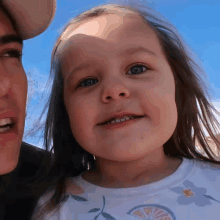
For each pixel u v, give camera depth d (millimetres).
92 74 254
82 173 286
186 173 246
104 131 238
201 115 335
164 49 289
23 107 254
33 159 314
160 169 256
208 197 222
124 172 251
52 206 243
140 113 236
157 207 216
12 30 260
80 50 259
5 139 224
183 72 317
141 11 304
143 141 229
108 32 259
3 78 235
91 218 221
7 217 249
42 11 287
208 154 310
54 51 316
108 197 234
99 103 242
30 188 270
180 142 313
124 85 236
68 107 267
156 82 245
